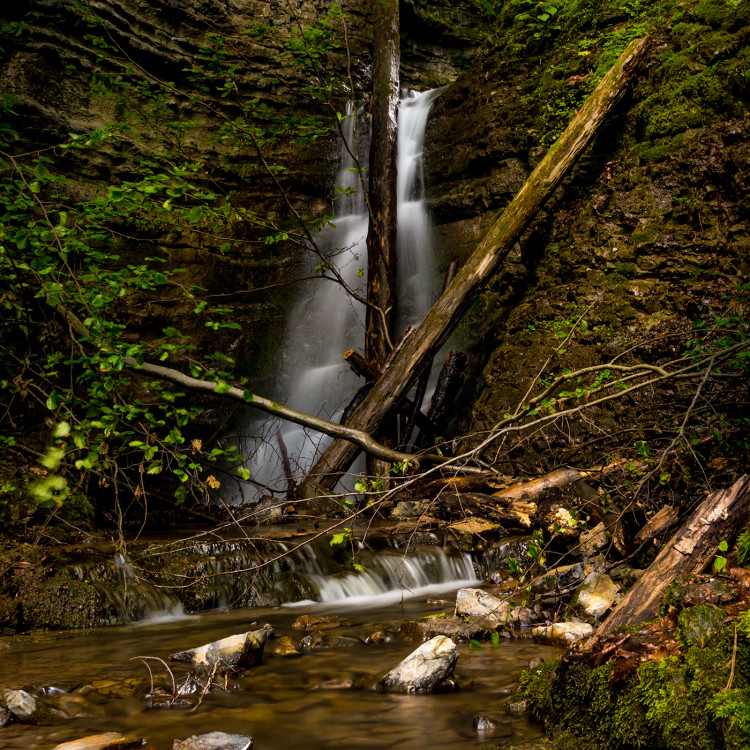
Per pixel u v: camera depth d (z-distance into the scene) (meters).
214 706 3.06
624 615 3.01
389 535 6.11
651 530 4.50
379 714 2.93
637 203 8.23
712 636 2.44
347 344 10.66
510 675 3.36
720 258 7.48
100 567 4.85
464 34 13.16
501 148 9.91
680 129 8.19
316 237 11.09
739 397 6.06
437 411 8.51
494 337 8.98
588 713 2.55
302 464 9.95
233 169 8.52
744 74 7.80
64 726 2.87
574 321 7.89
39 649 3.96
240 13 10.96
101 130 5.44
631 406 6.86
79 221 5.70
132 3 9.81
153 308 9.24
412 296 10.51
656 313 7.53
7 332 6.25
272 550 5.49
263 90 11.05
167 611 4.78
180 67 10.33
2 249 4.10
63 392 4.35
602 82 8.60
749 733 2.02
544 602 4.49
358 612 4.85
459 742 2.62
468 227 10.19
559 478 6.17
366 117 11.91
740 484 3.30
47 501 4.06
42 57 9.05
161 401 8.52
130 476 7.88
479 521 6.27
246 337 10.01
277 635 4.18
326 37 8.01
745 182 7.46
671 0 8.84
